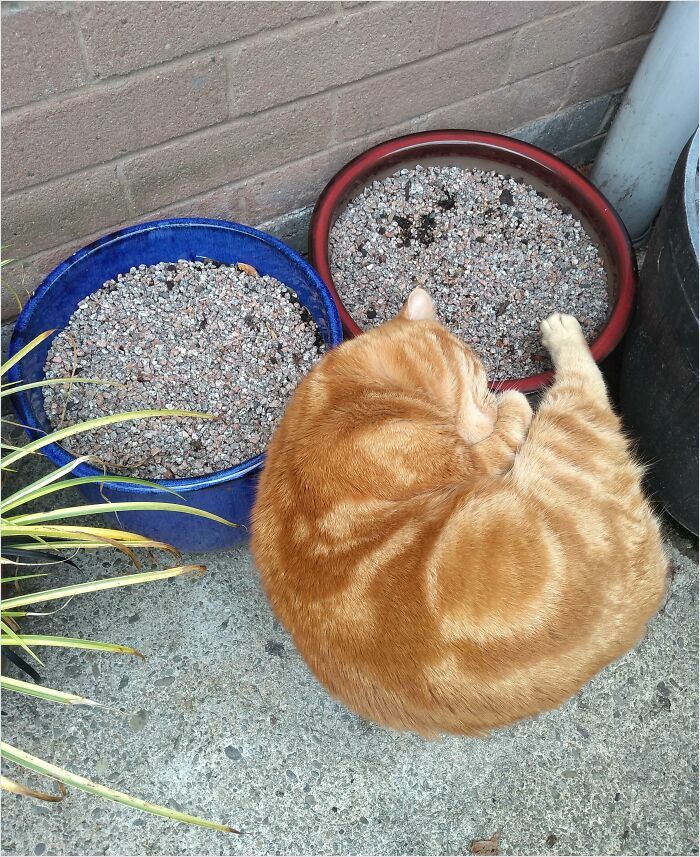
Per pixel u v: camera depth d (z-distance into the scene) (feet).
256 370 2.63
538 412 2.35
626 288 2.73
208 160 2.64
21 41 2.08
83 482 2.04
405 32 2.59
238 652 2.46
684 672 2.51
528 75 2.99
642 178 3.12
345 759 2.34
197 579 2.56
